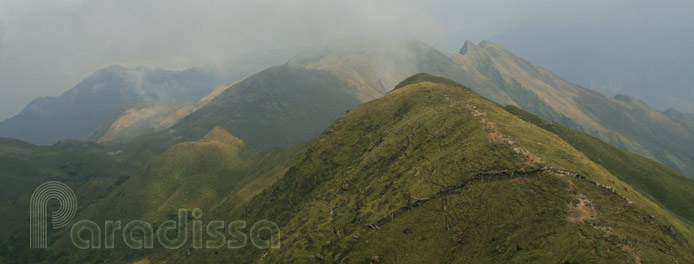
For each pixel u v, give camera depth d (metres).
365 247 109.12
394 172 151.25
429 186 119.31
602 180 110.81
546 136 141.12
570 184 99.69
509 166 112.19
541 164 109.62
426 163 137.12
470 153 124.94
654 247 77.81
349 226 132.88
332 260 117.88
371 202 139.75
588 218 86.88
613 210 90.12
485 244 90.44
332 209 160.62
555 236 83.31
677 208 197.50
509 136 130.12
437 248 96.38
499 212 97.00
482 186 108.62
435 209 109.19
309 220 162.62
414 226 106.81
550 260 77.12
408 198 119.75
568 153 123.88
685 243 87.00
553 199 95.56
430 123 171.50
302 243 142.25
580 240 79.69
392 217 116.38
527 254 81.38
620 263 70.75
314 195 192.75
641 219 88.88
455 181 115.44
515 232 89.19
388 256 101.12
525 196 99.12
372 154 184.00
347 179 177.75
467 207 103.56
